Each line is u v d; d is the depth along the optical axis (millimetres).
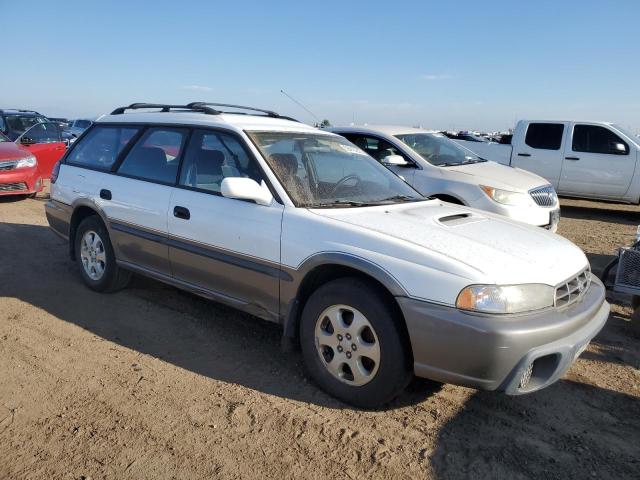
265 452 2891
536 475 2803
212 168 4188
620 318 5109
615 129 11344
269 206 3729
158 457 2811
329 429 3119
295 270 3518
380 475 2754
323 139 4605
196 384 3574
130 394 3412
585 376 3900
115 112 5527
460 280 2928
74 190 5309
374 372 3191
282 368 3840
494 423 3260
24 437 2938
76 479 2627
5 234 7488
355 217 3570
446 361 2955
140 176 4734
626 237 9180
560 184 11742
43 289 5293
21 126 13008
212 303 5070
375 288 3203
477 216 4039
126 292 5270
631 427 3270
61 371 3676
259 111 5199
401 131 8438
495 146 12438
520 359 2875
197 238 4109
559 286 3160
